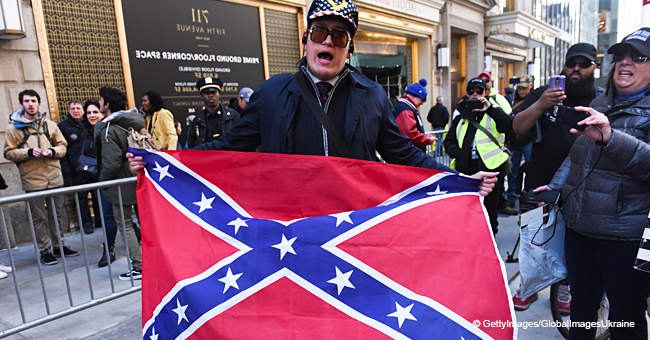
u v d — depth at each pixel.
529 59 20.91
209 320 1.63
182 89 6.84
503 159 3.96
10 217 5.09
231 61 7.57
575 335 2.26
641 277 1.96
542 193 2.38
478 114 4.04
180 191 1.94
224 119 5.18
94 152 5.12
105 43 5.89
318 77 1.82
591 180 2.05
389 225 1.81
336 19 1.72
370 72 11.10
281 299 1.67
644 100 1.95
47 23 5.30
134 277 3.96
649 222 1.80
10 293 3.70
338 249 1.74
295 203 1.87
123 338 2.93
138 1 6.21
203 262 1.76
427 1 11.69
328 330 1.60
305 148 1.84
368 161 1.86
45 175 4.46
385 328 1.61
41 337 2.95
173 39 6.68
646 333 2.04
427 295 1.69
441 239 1.82
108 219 4.27
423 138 4.43
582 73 2.91
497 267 1.80
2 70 4.94
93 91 5.79
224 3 7.38
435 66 12.88
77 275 4.11
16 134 4.36
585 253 2.18
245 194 1.89
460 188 1.97
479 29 14.80
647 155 1.79
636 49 1.94
